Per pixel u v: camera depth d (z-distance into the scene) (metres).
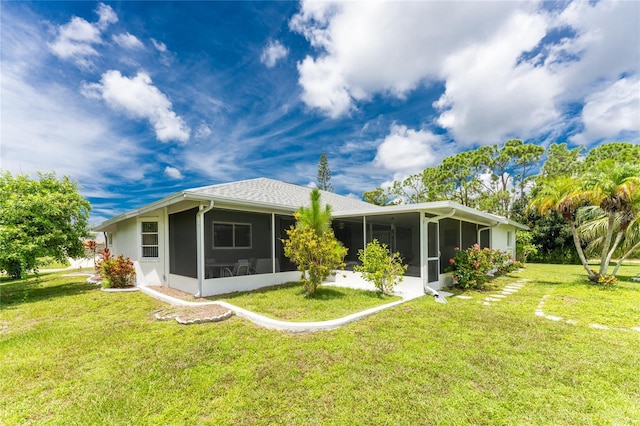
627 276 11.79
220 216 8.45
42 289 10.14
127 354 4.30
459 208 7.95
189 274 8.30
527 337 4.84
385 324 5.46
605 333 5.03
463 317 5.93
